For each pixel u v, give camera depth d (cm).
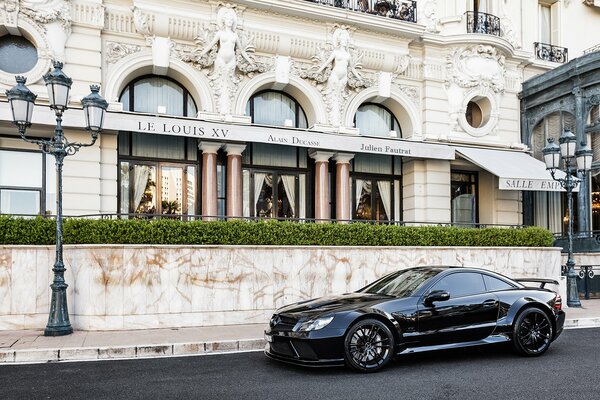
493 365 725
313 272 1136
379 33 1675
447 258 1270
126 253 1001
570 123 1775
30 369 712
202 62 1488
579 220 1716
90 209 1335
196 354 820
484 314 759
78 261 995
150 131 1330
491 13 1886
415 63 1767
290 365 732
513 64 1917
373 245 1216
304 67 1609
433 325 723
